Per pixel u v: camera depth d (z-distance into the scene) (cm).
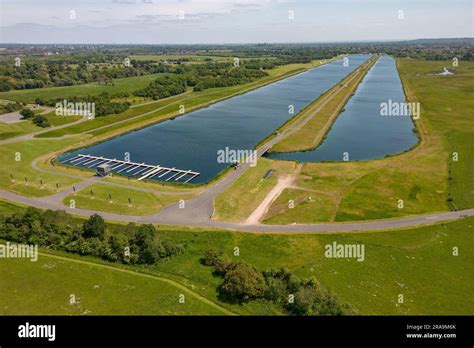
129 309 6225
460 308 6272
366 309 6241
